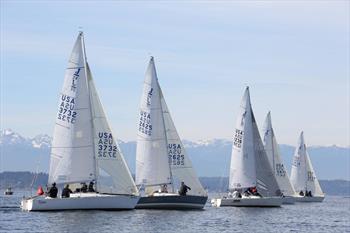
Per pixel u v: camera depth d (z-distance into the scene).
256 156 129.75
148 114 108.00
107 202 93.25
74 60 95.81
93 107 100.25
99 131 99.75
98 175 98.19
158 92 108.50
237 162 127.94
